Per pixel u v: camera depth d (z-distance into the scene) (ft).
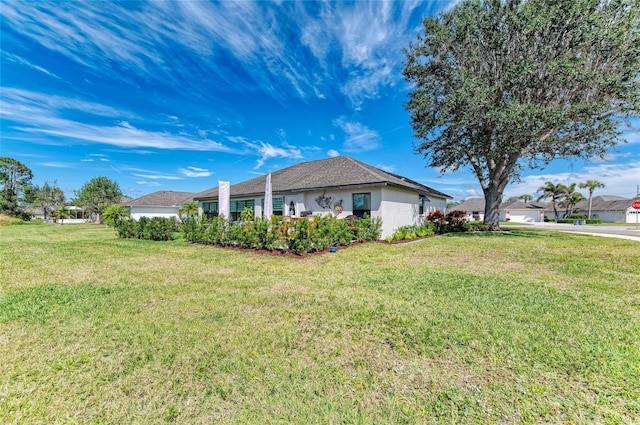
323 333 12.08
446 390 8.30
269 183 49.29
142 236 54.80
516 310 14.55
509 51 51.78
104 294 18.03
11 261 30.17
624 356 9.98
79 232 76.74
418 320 13.33
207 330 12.46
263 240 35.96
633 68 43.65
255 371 9.31
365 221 43.42
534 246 39.04
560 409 7.48
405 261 28.43
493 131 54.08
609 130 50.65
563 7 45.98
